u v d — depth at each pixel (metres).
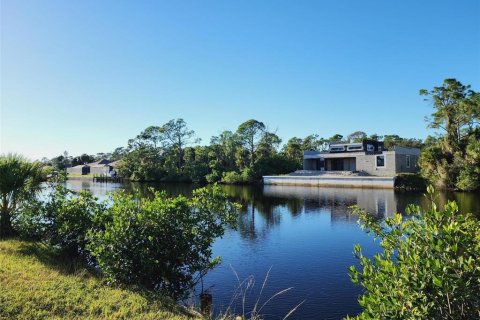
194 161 68.94
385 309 2.64
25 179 9.05
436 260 2.48
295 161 63.34
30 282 5.70
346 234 16.69
